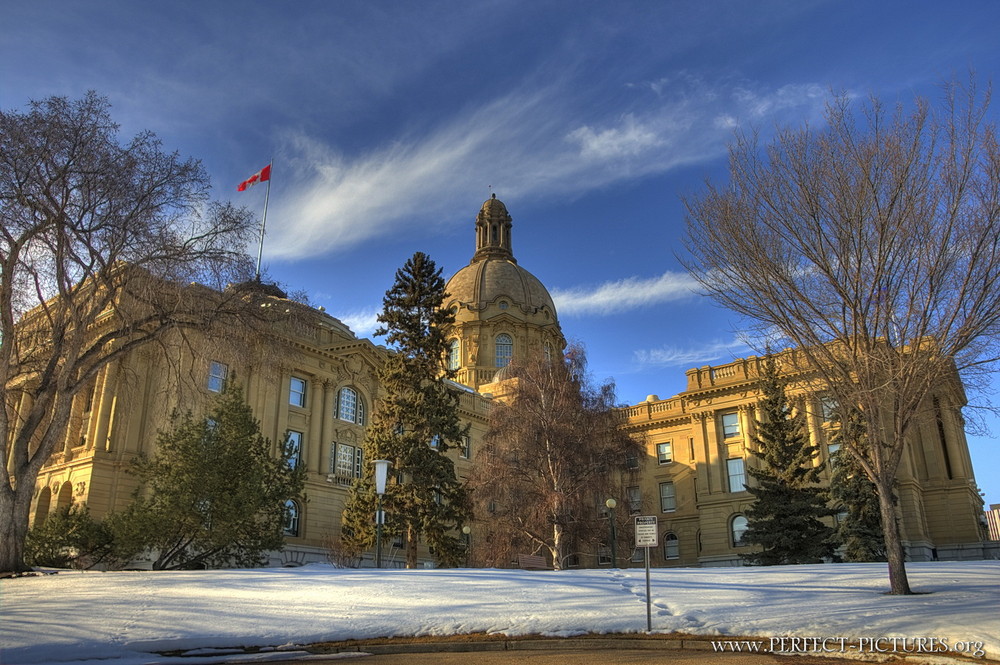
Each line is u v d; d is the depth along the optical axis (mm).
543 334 87438
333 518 49781
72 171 25297
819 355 21141
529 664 12492
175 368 31219
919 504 52875
